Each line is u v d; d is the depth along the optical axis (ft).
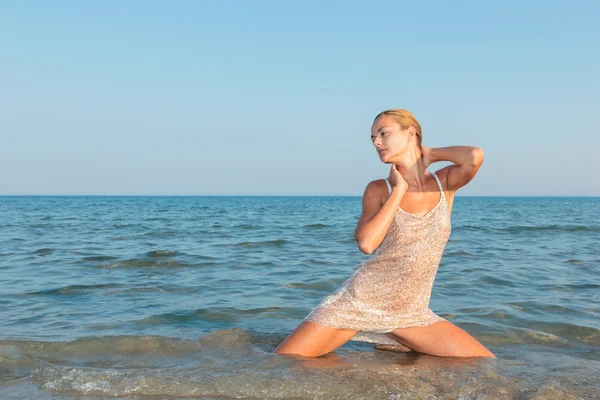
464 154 12.21
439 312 19.04
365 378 11.43
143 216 105.50
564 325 17.24
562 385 11.32
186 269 30.32
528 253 39.63
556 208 202.69
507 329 16.62
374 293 12.72
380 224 11.66
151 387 11.04
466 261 34.19
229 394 10.83
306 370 11.90
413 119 12.34
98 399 10.59
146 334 15.80
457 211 157.17
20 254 36.37
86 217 97.60
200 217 103.50
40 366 12.56
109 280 26.04
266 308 19.80
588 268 31.78
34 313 18.71
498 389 10.96
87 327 16.71
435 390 10.91
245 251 39.78
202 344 14.65
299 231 62.49
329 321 12.83
